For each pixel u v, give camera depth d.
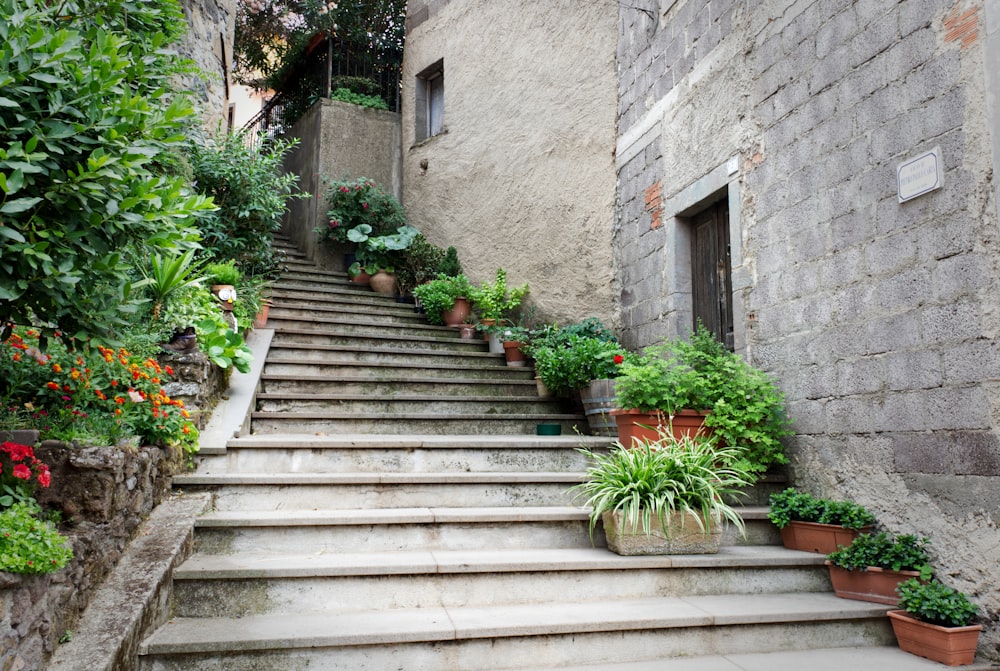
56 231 2.25
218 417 4.59
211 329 4.91
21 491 2.46
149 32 3.44
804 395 4.27
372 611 3.12
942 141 3.42
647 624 3.02
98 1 3.12
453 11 9.45
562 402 6.20
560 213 7.52
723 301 5.32
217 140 7.50
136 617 2.52
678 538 3.65
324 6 11.11
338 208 9.48
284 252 9.18
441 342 7.36
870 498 3.76
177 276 4.45
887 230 3.72
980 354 3.18
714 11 5.35
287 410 5.43
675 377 4.53
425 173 9.59
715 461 4.31
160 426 3.53
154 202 2.42
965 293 3.27
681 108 5.75
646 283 6.21
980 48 3.24
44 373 3.28
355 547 3.54
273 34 11.91
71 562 2.41
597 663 2.96
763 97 4.75
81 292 2.43
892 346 3.66
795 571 3.63
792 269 4.41
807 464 4.23
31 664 2.10
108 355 3.47
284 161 11.31
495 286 7.91
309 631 2.78
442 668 2.82
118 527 2.88
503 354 7.11
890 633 3.29
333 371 6.15
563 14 7.79
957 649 2.96
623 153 6.75
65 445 2.71
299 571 3.10
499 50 8.65
